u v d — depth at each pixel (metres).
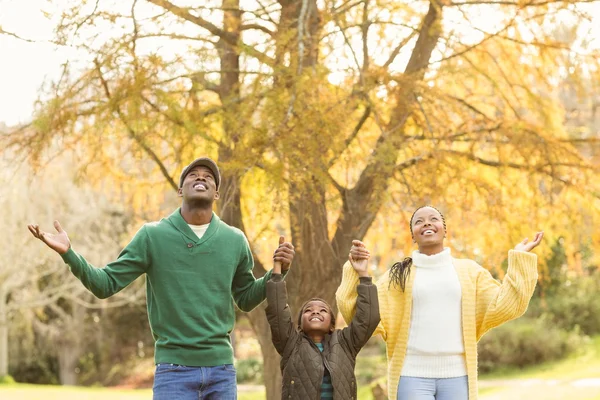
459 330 4.51
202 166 4.51
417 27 8.99
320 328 4.58
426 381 4.46
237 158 7.16
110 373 29.11
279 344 4.51
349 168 8.58
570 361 21.50
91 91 8.09
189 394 4.26
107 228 22.33
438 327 4.49
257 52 7.55
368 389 19.88
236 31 8.57
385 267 10.46
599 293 24.47
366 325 4.46
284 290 4.49
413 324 4.55
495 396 16.34
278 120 7.11
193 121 7.63
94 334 29.77
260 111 7.43
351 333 4.50
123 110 7.62
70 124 8.16
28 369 29.48
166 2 7.73
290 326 4.50
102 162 9.16
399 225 9.43
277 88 7.29
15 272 22.14
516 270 4.51
